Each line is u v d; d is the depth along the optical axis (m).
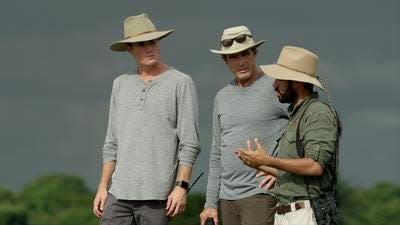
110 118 10.60
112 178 10.42
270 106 10.49
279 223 9.60
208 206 10.91
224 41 10.59
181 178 10.25
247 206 10.51
